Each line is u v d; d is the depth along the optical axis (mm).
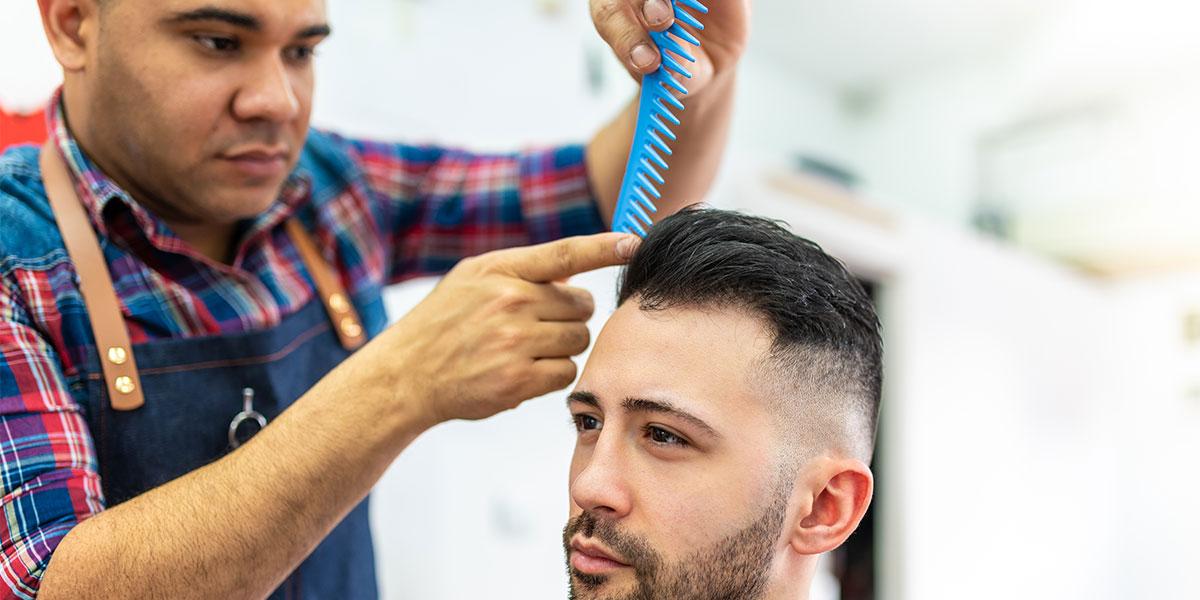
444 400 860
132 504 818
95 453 946
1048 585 4012
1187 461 4301
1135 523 4438
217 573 807
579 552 829
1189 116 3639
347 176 1233
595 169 1220
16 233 944
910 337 3385
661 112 898
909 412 3373
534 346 863
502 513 2064
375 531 1847
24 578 790
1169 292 4367
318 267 1177
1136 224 3912
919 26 3152
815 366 855
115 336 974
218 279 1077
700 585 811
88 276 978
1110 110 3672
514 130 2225
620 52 881
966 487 3602
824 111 3408
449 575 1944
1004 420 3832
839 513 876
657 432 830
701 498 807
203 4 872
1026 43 3324
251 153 957
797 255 889
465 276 882
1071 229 4012
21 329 898
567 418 2238
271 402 1060
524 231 1275
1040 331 4086
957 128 3637
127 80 915
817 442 859
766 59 3168
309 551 860
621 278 928
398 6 1989
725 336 832
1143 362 4449
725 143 1113
